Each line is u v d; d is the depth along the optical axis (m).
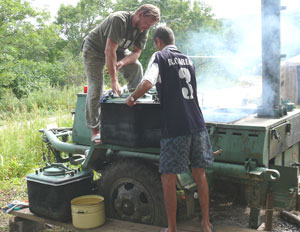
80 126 4.18
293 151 3.84
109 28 3.25
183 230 2.97
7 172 5.86
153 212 3.17
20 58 22.22
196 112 2.82
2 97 15.65
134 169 3.23
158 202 3.12
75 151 4.19
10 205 3.86
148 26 3.35
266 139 2.93
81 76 22.16
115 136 3.18
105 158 3.75
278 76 3.52
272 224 3.59
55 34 24.39
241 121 3.24
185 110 2.74
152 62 2.73
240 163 3.03
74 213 3.22
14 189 5.30
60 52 34.22
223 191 3.39
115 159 3.73
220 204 3.83
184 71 2.84
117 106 3.12
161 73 2.75
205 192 2.87
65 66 23.44
